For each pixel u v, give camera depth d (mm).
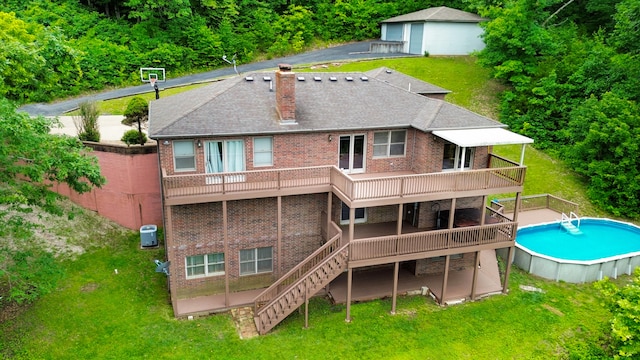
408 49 50656
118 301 18844
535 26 39844
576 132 33375
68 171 16531
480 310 20172
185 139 18641
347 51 52375
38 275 16594
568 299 21500
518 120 38281
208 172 19438
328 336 17922
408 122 21656
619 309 16578
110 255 21688
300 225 20984
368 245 18703
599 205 30906
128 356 16109
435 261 22562
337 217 21547
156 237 22484
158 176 23594
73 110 33469
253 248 20547
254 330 18078
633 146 29328
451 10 50906
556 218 28875
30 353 15711
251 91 21328
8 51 16906
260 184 18719
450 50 48844
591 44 42812
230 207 19672
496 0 48688
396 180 18500
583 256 24688
